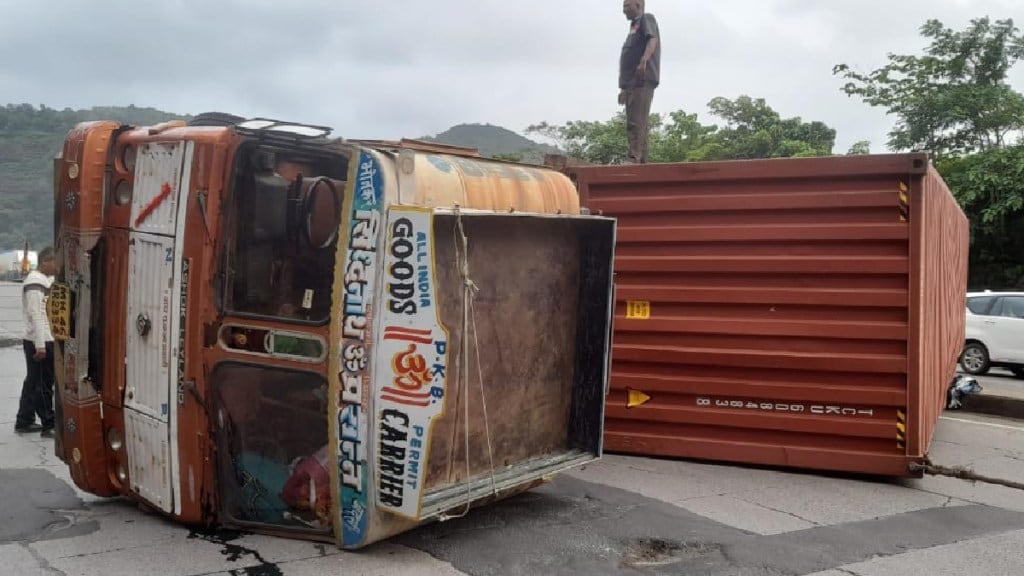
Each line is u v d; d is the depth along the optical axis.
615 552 4.96
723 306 7.35
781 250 7.12
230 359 4.74
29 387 7.85
